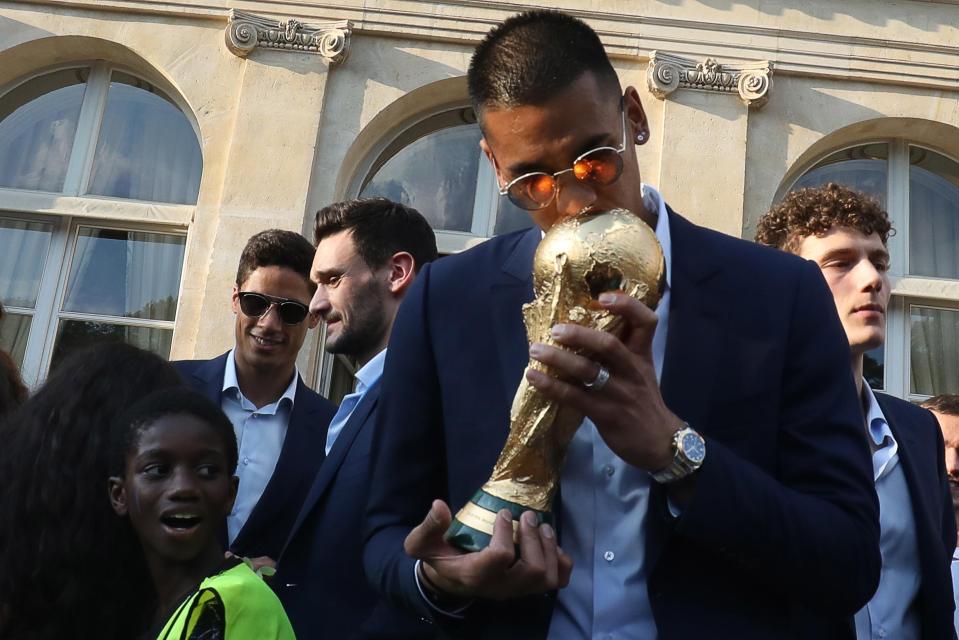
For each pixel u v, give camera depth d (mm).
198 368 3686
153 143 6301
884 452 2465
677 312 1627
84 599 2119
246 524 3246
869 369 6059
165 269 6098
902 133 6160
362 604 2469
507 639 1565
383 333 3070
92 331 6055
